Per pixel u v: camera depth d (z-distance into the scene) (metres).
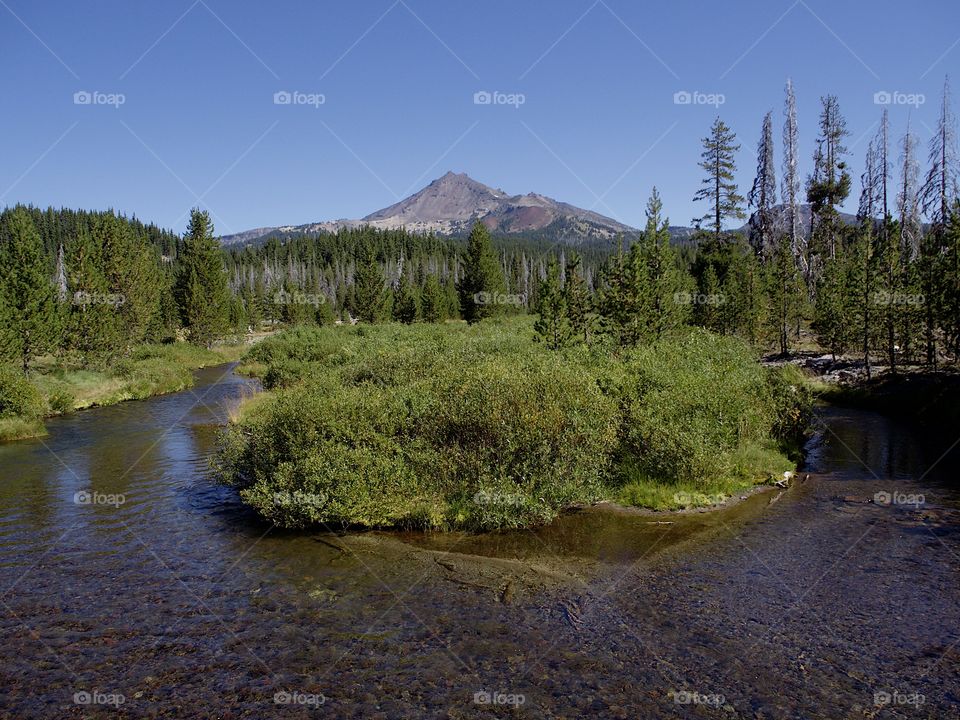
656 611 8.07
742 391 16.03
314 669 6.73
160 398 29.80
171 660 6.95
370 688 6.36
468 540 10.76
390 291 83.88
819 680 6.45
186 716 5.94
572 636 7.43
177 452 17.75
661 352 18.67
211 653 7.09
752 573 9.27
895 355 28.55
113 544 10.55
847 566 9.43
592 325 28.56
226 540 10.74
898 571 9.19
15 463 16.50
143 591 8.73
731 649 7.09
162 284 57.16
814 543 10.45
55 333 31.89
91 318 37.34
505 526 11.24
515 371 13.96
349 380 19.14
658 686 6.36
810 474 15.08
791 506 12.56
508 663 6.83
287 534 11.03
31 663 6.92
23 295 30.72
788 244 42.12
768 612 8.00
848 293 29.30
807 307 41.31
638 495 12.77
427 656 6.98
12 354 28.92
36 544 10.56
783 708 5.96
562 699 6.14
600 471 13.02
